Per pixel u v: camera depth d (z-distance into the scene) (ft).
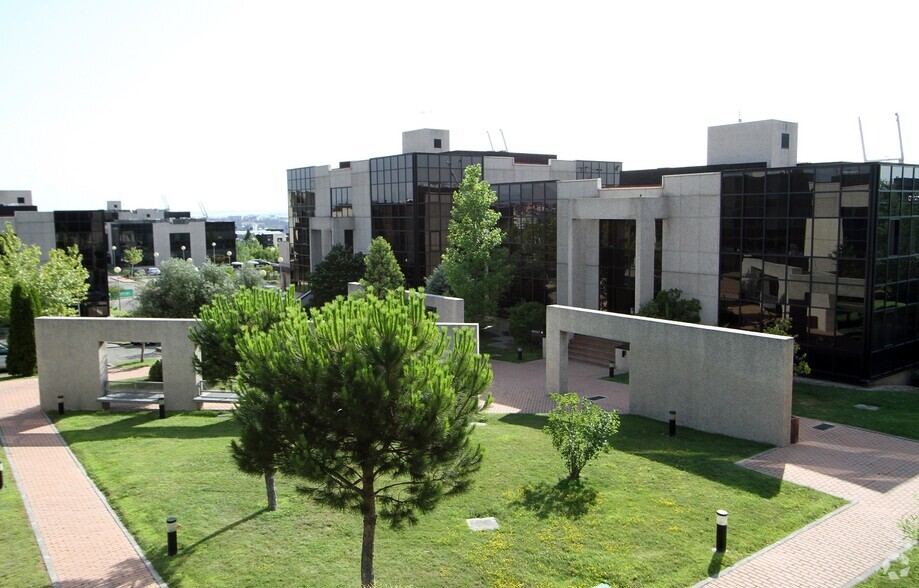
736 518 47.85
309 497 38.81
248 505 53.31
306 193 231.09
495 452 63.93
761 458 61.16
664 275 116.37
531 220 142.41
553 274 138.10
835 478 56.03
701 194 109.19
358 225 195.93
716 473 56.75
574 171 192.34
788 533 45.70
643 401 78.43
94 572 43.32
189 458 65.05
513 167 179.32
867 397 83.97
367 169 189.06
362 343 36.19
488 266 134.41
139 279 253.85
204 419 83.51
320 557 44.60
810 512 48.88
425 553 44.19
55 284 131.34
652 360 76.84
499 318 152.35
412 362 36.88
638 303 112.78
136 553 45.88
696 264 111.04
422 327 38.22
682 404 73.61
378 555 44.21
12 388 102.68
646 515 48.39
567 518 48.21
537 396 94.68
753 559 42.27
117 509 53.36
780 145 134.10
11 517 52.06
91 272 196.24
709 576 40.40
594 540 44.91
